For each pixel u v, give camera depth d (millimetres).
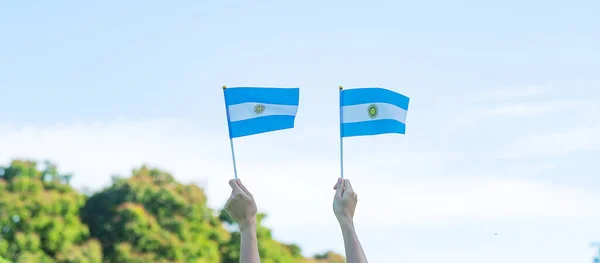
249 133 6645
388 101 7215
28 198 39156
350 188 5113
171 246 40375
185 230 40969
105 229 40594
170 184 42188
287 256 42500
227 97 6680
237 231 42625
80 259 39094
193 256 40844
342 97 7156
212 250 41656
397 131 7230
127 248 40000
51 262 38969
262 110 6676
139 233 40219
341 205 5070
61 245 39188
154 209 41188
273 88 6699
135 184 41344
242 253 4840
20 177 39531
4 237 38469
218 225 42531
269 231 42531
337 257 43438
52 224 39125
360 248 4953
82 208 40938
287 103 6727
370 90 7191
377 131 7145
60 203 39719
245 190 4945
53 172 40656
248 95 6684
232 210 4898
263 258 41281
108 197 41219
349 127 7137
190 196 41938
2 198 38781
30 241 38656
